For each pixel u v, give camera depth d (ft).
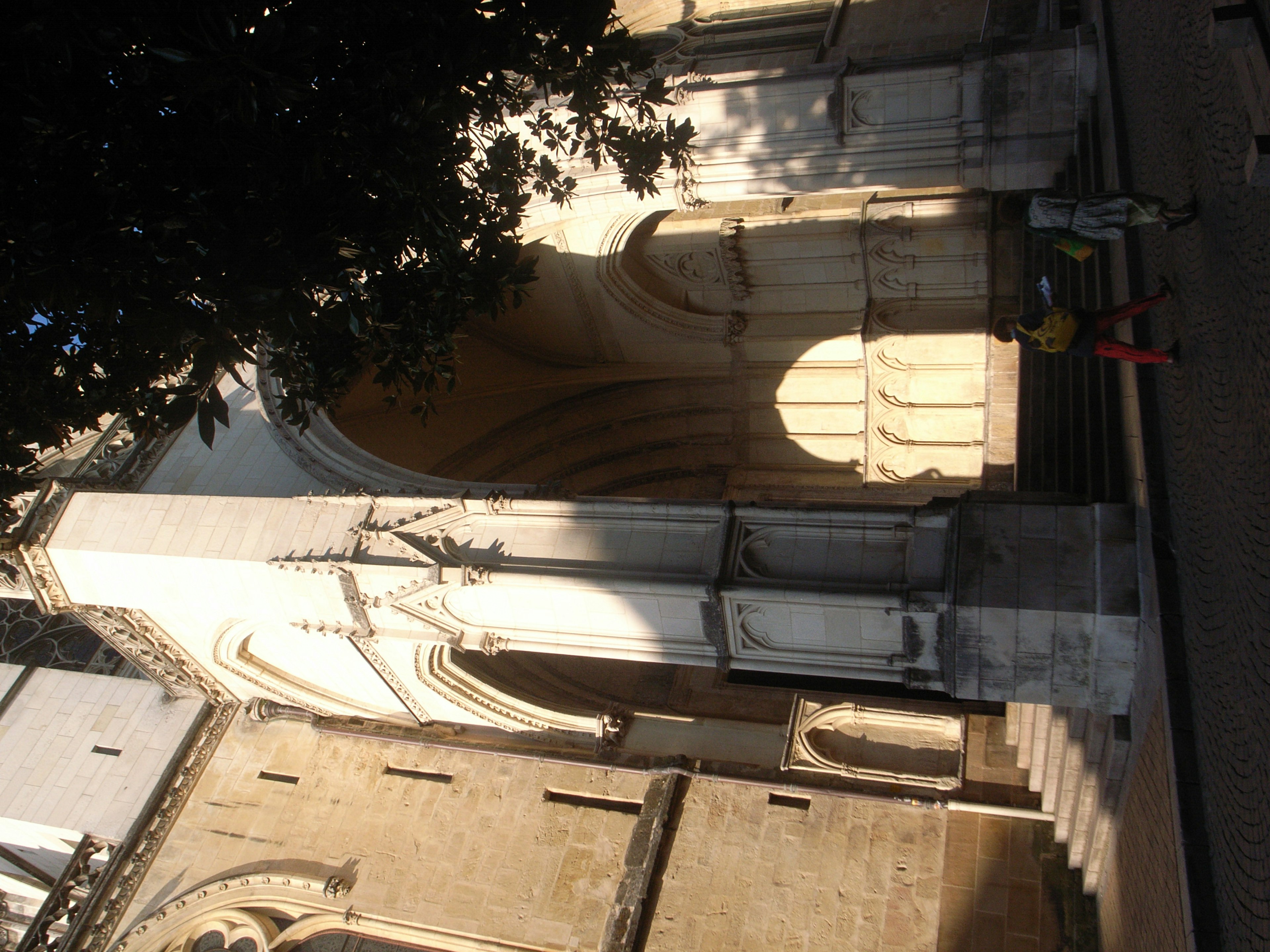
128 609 51.08
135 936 55.26
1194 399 25.58
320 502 44.21
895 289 58.39
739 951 44.52
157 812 59.67
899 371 61.00
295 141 22.88
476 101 27.07
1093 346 27.73
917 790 46.91
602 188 50.34
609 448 70.95
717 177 48.85
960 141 44.60
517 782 54.29
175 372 27.02
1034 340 28.25
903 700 51.06
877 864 45.39
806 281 60.03
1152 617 28.43
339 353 29.45
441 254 27.43
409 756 57.62
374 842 54.75
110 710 66.03
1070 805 40.29
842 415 65.31
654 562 38.01
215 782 60.80
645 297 63.21
